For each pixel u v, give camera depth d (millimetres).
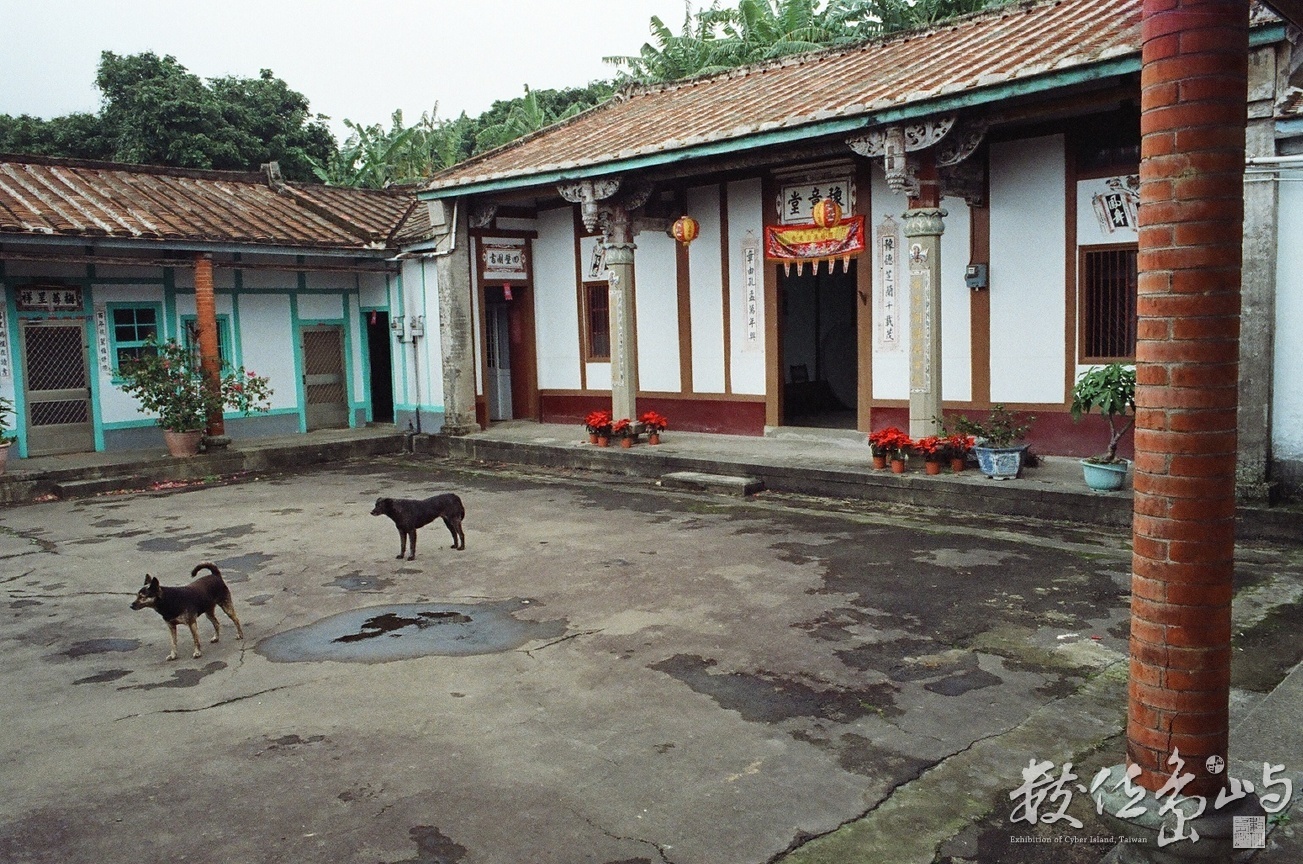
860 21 19422
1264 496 7590
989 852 3551
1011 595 6551
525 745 4539
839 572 7285
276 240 14234
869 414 12055
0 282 12961
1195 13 2961
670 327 14008
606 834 3732
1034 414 10492
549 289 15547
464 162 14875
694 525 9164
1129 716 3377
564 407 15609
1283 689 4598
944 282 11109
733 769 4234
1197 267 3029
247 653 6023
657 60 21031
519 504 10656
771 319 12828
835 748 4402
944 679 5152
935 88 8766
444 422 15102
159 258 13828
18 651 6242
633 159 11430
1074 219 9984
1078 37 8852
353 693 5270
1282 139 7406
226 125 26297
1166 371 3117
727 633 6012
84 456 13492
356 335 16688
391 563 8148
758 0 20156
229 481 13203
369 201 17469
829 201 11016
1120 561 7281
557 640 6020
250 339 15445
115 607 7188
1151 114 3086
